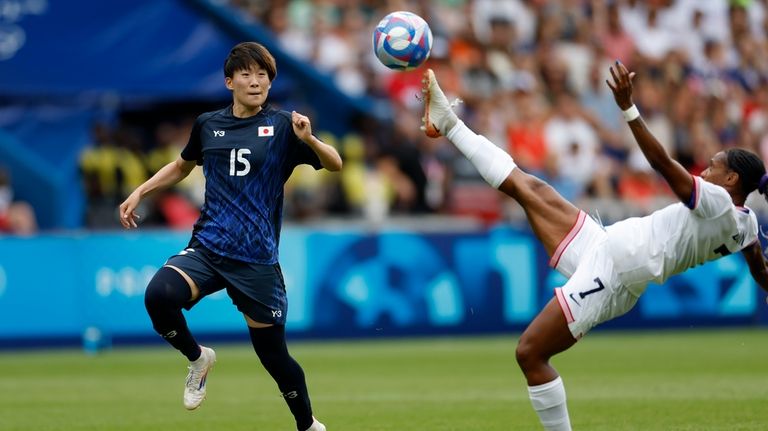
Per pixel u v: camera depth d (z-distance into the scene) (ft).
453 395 118.32
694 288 200.75
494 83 248.11
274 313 78.79
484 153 77.82
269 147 78.33
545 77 253.03
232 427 96.99
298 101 222.28
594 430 91.86
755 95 277.44
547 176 234.58
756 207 213.46
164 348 174.60
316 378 135.23
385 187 215.92
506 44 255.50
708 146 260.01
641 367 144.46
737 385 123.85
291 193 209.46
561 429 73.61
